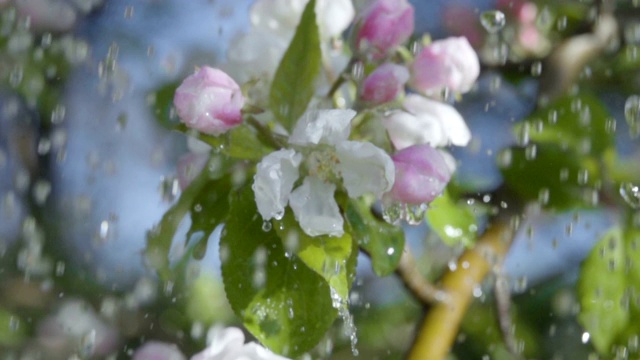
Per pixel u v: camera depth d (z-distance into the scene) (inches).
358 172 27.1
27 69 42.2
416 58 29.2
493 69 37.1
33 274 40.4
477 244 32.2
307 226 26.9
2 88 42.1
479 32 39.6
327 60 29.3
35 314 40.1
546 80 35.3
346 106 29.2
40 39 42.9
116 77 41.4
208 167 27.8
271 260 27.3
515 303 37.9
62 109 42.2
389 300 39.0
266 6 29.3
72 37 42.9
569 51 35.6
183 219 27.8
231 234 27.3
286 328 27.1
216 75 27.4
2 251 40.9
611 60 37.2
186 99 27.3
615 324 32.2
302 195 27.0
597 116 33.5
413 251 35.4
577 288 32.5
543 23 38.0
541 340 38.0
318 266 26.9
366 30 28.9
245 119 27.6
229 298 27.2
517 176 33.0
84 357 39.7
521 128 33.3
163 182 28.9
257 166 26.9
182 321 39.2
